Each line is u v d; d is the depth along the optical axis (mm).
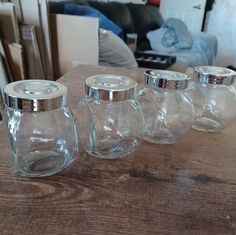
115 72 947
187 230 318
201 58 2996
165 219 331
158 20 3508
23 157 404
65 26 1543
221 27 4141
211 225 327
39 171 393
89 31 1498
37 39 1553
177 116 507
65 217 325
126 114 457
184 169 431
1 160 419
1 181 376
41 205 341
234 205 361
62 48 1607
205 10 4039
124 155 451
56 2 1831
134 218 330
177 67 2145
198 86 545
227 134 552
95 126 453
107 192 371
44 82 392
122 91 398
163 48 2945
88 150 452
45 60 1602
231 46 4207
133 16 3016
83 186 379
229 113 559
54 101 351
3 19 1395
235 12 3977
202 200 366
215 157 470
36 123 396
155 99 499
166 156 463
